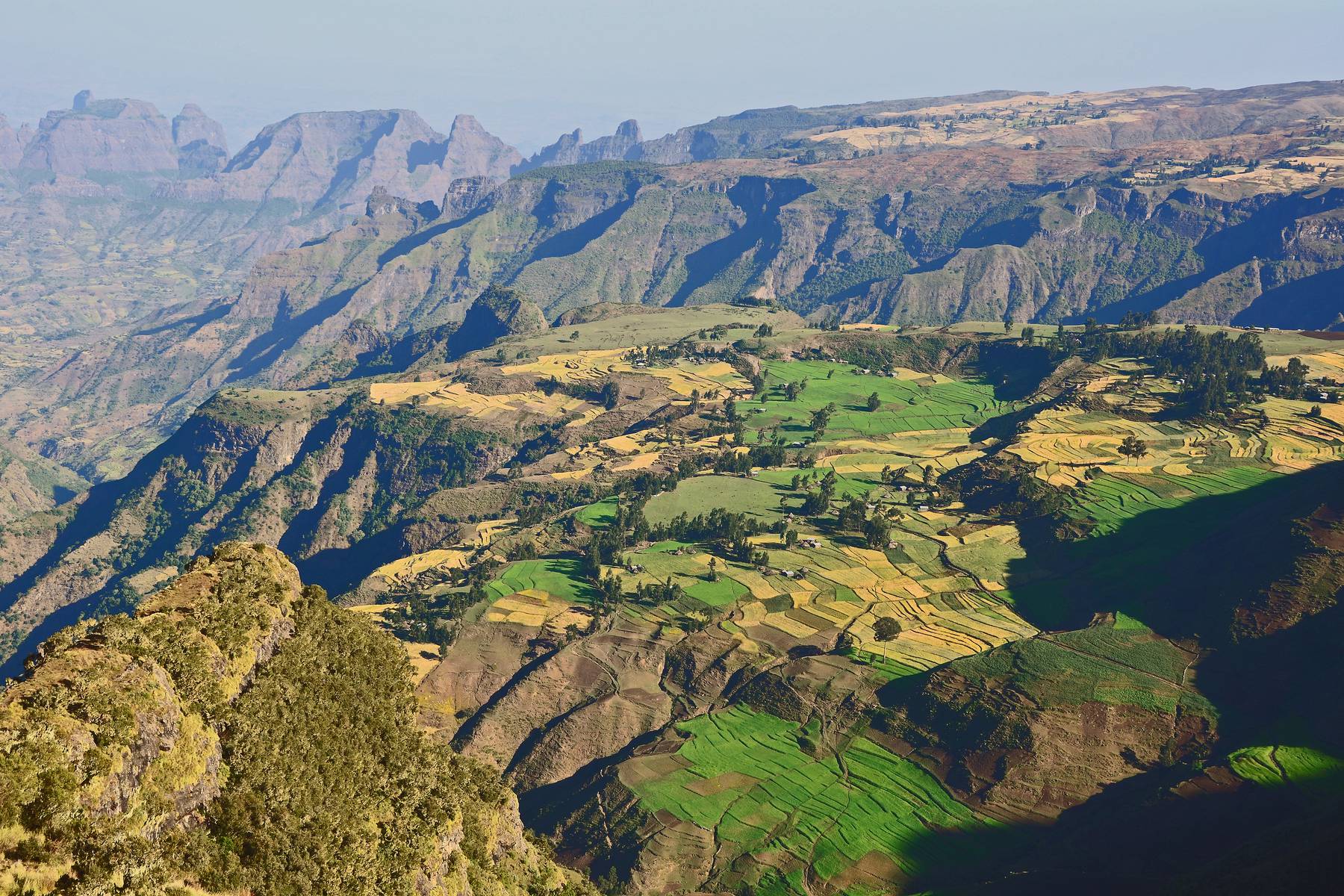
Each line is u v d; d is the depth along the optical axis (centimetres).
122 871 5231
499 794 10506
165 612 7475
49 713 5478
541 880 10250
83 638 6500
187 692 6631
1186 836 17488
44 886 4856
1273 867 14688
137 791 5697
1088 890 16138
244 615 7825
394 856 7338
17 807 4925
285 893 6256
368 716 8338
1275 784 17962
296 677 7875
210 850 5972
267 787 6662
